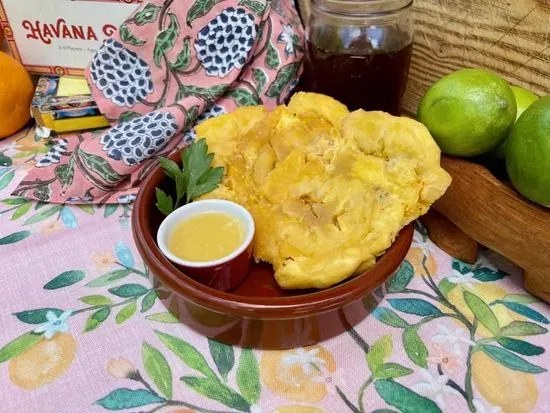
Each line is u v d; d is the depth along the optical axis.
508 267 0.28
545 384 0.23
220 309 0.22
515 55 0.28
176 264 0.24
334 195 0.25
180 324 0.25
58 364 0.24
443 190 0.24
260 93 0.34
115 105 0.34
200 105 0.33
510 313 0.26
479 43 0.30
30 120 0.39
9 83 0.35
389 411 0.22
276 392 0.23
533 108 0.23
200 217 0.26
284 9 0.36
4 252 0.29
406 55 0.31
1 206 0.32
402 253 0.24
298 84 0.36
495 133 0.25
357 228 0.24
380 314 0.26
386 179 0.25
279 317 0.22
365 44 0.30
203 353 0.24
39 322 0.25
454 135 0.26
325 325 0.24
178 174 0.27
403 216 0.24
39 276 0.28
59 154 0.34
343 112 0.27
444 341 0.25
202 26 0.33
